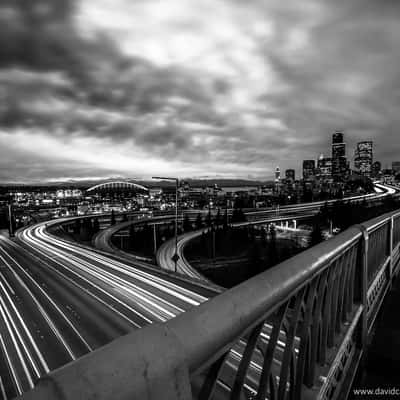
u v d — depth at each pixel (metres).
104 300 12.32
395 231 4.90
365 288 2.27
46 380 0.37
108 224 97.94
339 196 145.12
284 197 169.75
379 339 2.46
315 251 1.30
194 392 3.26
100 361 0.42
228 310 0.70
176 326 0.57
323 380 1.43
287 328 1.18
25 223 79.50
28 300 12.70
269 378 1.01
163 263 37.03
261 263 37.88
